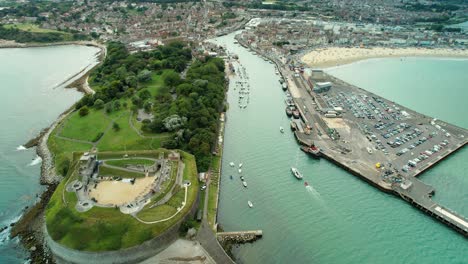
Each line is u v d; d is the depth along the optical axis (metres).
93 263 168.00
